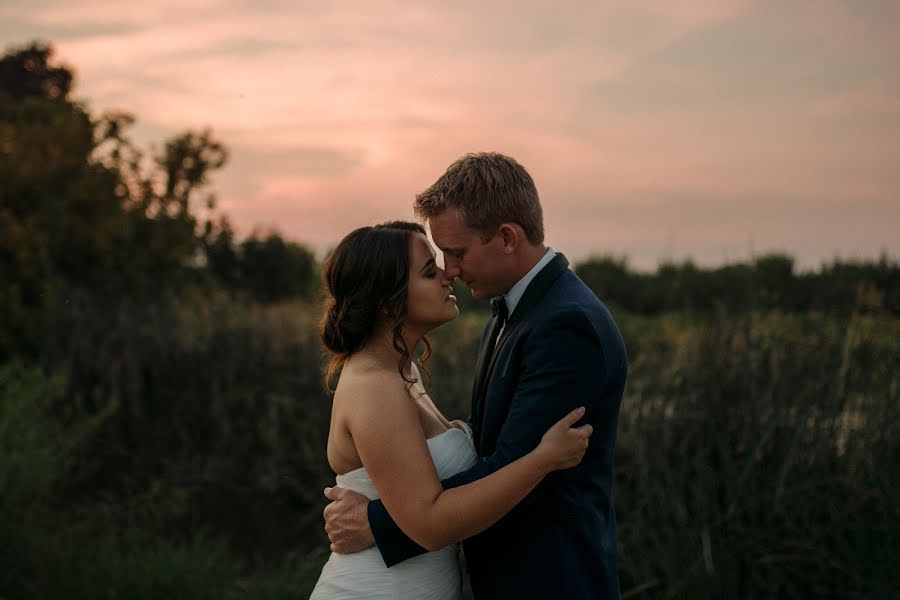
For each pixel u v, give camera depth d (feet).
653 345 18.03
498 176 8.26
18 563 14.57
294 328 22.11
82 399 21.06
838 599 12.89
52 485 17.72
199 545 15.98
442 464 8.40
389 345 8.46
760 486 13.58
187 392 20.81
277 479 19.19
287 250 42.86
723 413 14.24
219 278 39.70
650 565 13.39
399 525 7.86
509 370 8.07
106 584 14.38
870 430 13.76
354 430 7.98
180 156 34.76
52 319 22.30
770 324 15.80
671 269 44.96
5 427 16.25
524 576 8.05
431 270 8.46
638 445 13.97
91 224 30.60
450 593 8.64
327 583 8.45
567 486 8.04
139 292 29.99
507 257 8.31
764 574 13.20
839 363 14.48
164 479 19.40
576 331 7.80
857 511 13.28
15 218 29.17
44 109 33.06
